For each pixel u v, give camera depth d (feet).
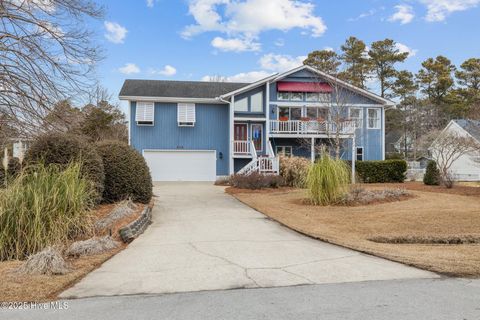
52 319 11.40
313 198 37.68
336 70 75.31
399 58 140.36
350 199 36.73
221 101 78.02
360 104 80.94
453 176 62.69
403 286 14.49
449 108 140.77
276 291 13.98
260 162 62.75
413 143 122.52
